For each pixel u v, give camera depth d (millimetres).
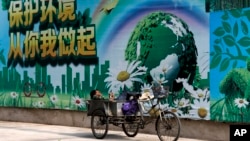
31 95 14828
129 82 12539
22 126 14117
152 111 11109
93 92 11875
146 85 12188
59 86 14109
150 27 12141
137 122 11172
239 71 10578
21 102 15094
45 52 14445
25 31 14961
